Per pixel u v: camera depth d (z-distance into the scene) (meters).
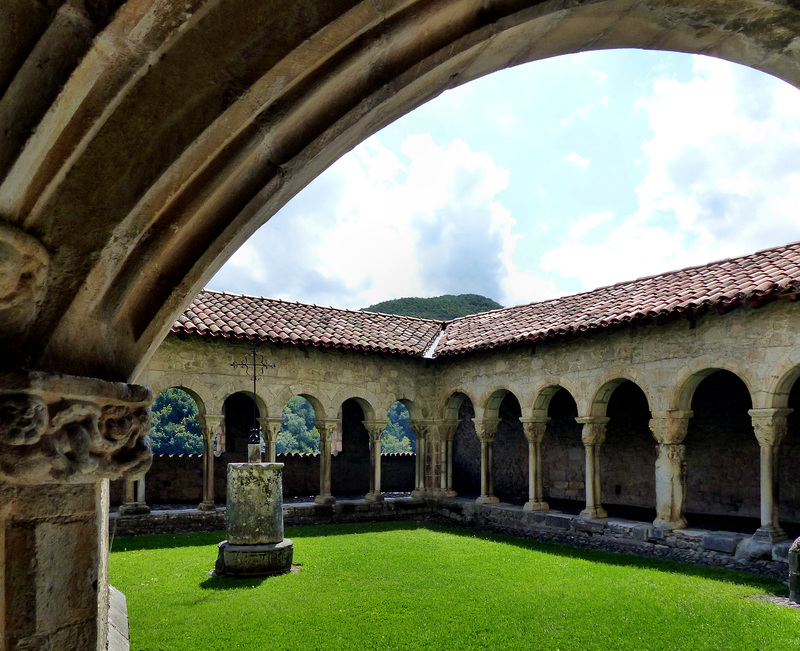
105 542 4.12
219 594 7.64
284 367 14.16
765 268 10.27
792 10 2.27
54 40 1.37
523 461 17.84
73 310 1.66
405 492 18.91
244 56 1.58
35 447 1.57
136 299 1.87
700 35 2.40
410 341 16.33
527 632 6.20
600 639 5.97
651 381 11.26
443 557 10.08
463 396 16.41
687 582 8.41
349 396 15.09
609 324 11.34
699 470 13.92
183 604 7.19
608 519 11.98
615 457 15.80
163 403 31.86
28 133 1.40
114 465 1.79
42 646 1.69
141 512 12.43
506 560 9.88
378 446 15.59
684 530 10.47
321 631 6.25
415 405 16.25
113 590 6.83
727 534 9.98
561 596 7.58
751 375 9.80
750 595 7.75
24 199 1.52
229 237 1.88
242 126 1.66
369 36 1.68
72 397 1.64
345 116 1.83
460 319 17.98
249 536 8.80
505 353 14.45
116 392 1.77
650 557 10.58
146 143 1.59
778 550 8.96
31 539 1.69
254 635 6.11
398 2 1.63
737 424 13.31
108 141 1.56
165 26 1.46
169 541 11.52
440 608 7.05
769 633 6.09
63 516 1.77
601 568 9.34
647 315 10.66
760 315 9.75
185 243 1.85
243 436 17.14
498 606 7.12
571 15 2.09
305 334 14.22
